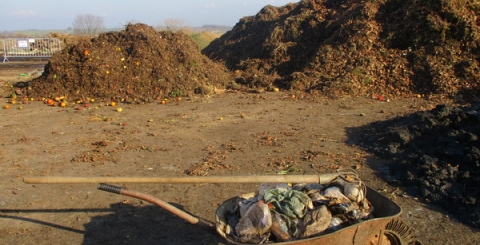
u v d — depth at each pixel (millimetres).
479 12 15742
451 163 7176
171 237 5672
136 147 9492
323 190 4887
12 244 5527
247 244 4105
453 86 14180
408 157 7754
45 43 34125
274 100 14508
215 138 10141
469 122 8141
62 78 15500
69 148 9508
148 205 6613
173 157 8805
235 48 23203
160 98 14969
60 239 5645
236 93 16062
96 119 12148
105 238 5664
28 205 6637
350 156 8602
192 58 17156
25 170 8148
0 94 15695
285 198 4609
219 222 4578
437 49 15258
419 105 13031
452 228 5781
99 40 17109
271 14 24891
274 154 8844
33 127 11375
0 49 40469
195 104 14195
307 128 10836
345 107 13109
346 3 19828
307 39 19297
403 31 16250
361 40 16656
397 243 4793
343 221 4496
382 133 9398
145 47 16641
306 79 16234
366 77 15258
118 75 15539
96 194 7031
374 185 7195
